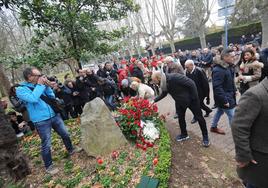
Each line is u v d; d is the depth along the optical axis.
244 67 5.13
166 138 4.86
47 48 8.03
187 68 6.16
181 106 4.94
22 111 6.83
